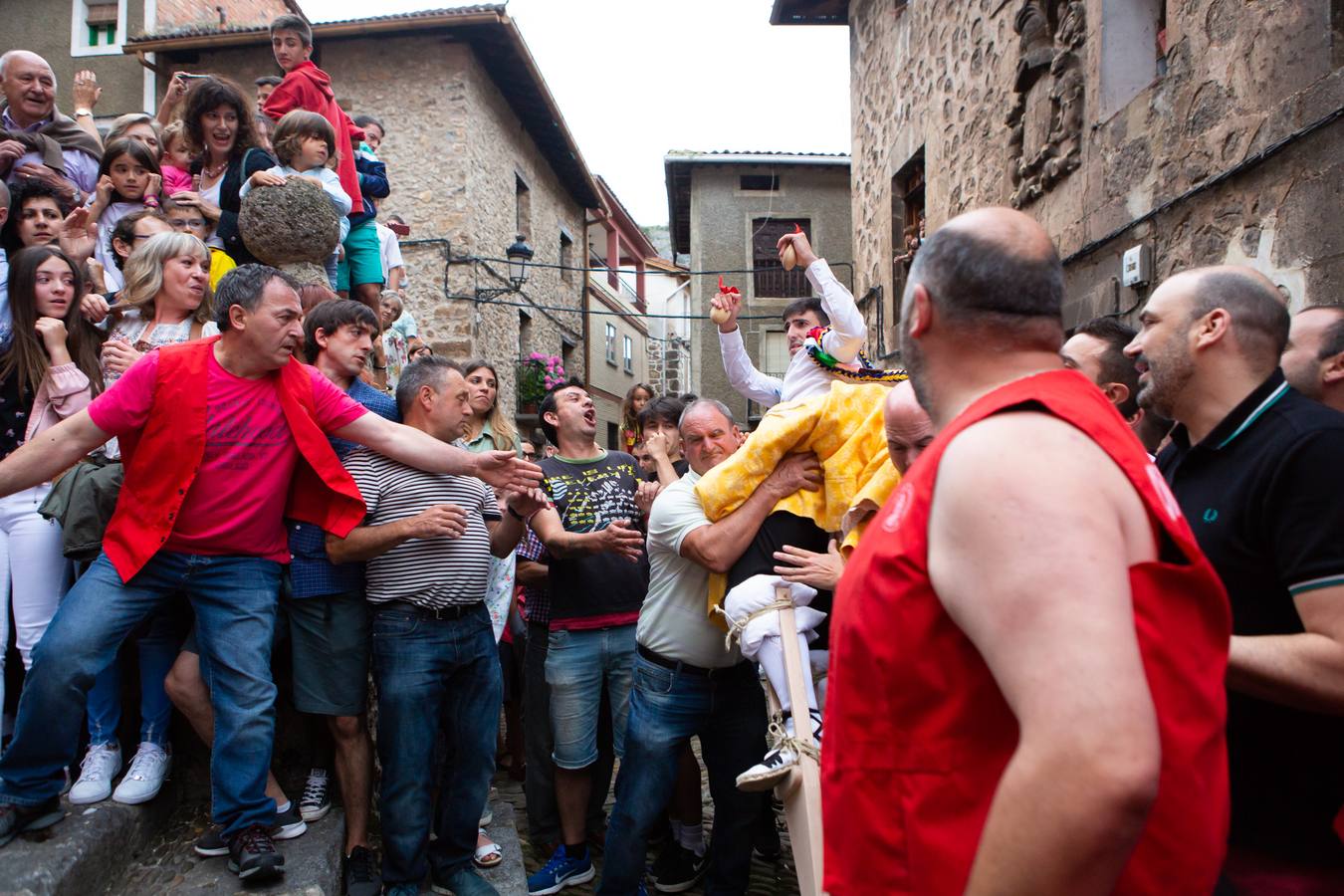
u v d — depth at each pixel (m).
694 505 2.79
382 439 2.79
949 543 0.99
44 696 2.32
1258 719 1.64
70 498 2.67
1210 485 1.74
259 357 2.54
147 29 13.34
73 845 2.34
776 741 2.23
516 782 4.63
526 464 2.86
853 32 11.82
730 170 18.95
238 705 2.51
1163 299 1.85
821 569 2.37
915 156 9.31
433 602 2.87
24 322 2.91
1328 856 1.59
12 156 4.05
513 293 12.88
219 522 2.53
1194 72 4.65
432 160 12.34
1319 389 2.05
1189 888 0.97
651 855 3.78
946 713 1.02
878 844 1.08
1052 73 6.15
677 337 28.67
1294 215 3.94
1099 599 0.89
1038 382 1.06
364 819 2.93
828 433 2.59
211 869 2.56
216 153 4.50
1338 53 3.74
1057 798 0.85
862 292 11.49
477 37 12.40
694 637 2.86
